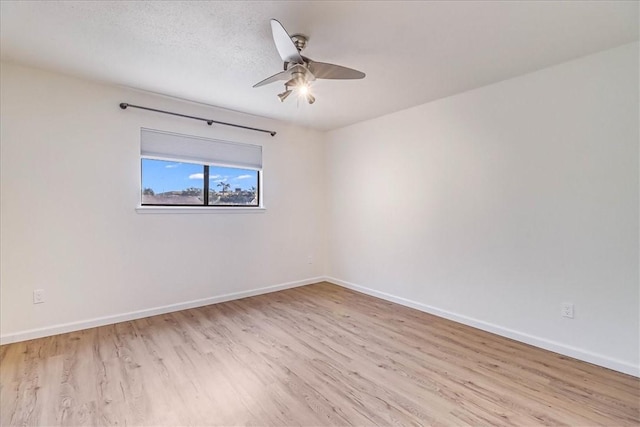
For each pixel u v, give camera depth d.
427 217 3.51
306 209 4.66
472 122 3.09
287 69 2.13
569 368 2.31
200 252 3.67
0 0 1.77
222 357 2.47
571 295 2.49
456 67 2.59
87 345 2.63
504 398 1.96
